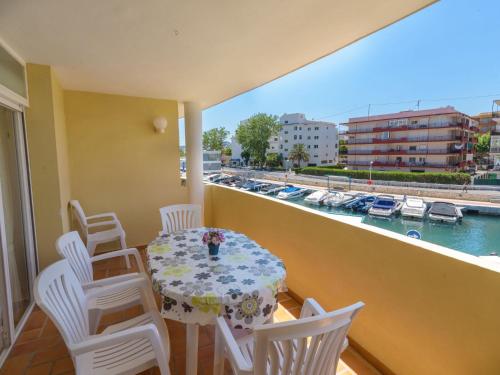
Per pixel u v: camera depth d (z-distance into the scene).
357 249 1.90
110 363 1.27
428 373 1.46
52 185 2.75
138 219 4.19
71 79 3.13
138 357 1.30
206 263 1.72
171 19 1.78
